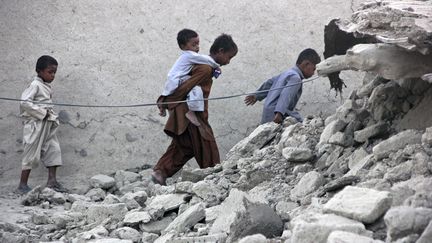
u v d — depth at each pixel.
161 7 11.06
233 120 11.15
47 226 7.70
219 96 11.13
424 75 5.77
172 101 9.26
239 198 6.43
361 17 6.33
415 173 5.38
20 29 10.80
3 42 10.77
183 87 9.17
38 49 10.83
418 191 4.97
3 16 10.77
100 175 10.59
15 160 10.72
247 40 11.17
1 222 7.72
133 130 11.02
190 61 9.27
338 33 7.39
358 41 7.44
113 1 10.98
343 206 4.88
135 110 11.05
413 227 4.40
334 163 6.70
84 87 10.93
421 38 5.39
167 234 6.29
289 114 9.47
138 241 6.60
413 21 5.58
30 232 7.48
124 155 11.01
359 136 6.68
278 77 10.07
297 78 9.58
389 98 6.77
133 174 10.69
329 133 7.10
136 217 6.89
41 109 10.08
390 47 5.86
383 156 5.93
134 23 11.02
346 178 5.78
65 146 10.87
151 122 11.06
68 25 10.89
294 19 11.21
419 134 5.89
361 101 7.32
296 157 7.01
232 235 5.51
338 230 4.53
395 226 4.43
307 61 9.75
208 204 6.84
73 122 10.90
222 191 7.05
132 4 11.02
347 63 6.07
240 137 11.13
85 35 10.93
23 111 10.12
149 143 11.05
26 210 8.89
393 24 5.79
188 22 11.12
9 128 10.73
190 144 9.35
